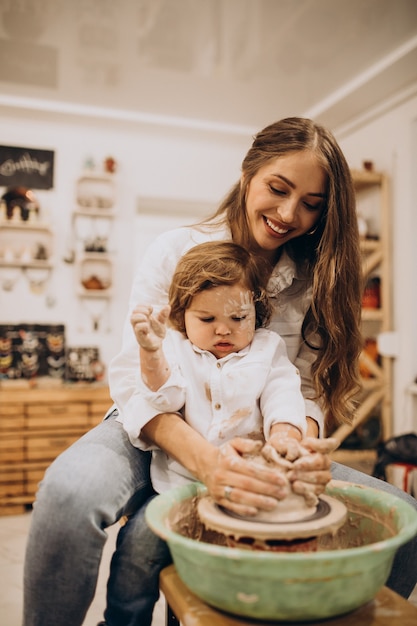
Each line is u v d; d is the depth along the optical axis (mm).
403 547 1082
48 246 3760
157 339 977
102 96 3480
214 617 802
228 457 876
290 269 1393
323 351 1373
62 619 984
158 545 1024
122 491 1083
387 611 831
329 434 3279
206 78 3215
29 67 3102
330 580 723
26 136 3738
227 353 1151
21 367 3594
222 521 823
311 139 1199
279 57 2945
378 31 2660
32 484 3229
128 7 2482
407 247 3266
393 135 3377
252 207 1276
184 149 4070
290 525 800
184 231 1374
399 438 2826
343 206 1268
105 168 3777
